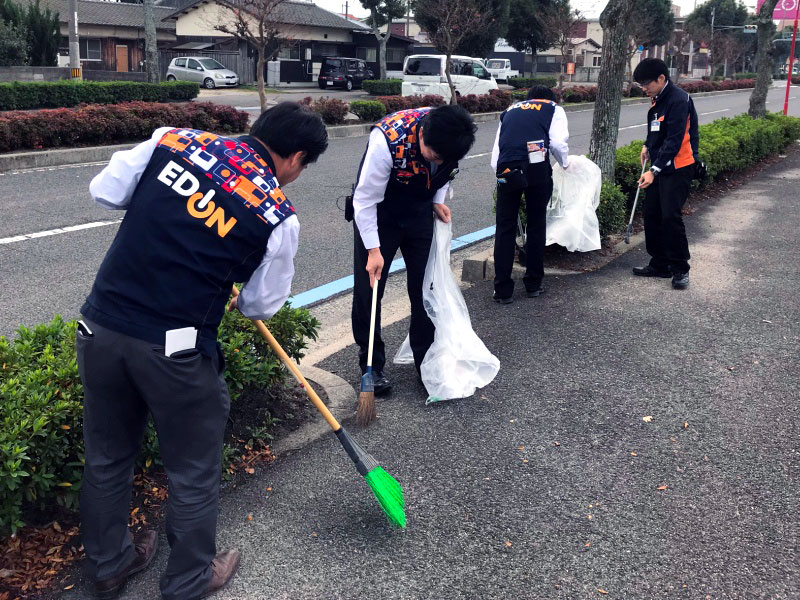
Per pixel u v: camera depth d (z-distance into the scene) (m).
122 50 38.59
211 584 2.56
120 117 13.62
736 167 11.31
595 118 7.53
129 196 2.33
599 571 2.69
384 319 5.29
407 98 20.97
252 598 2.55
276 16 32.03
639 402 3.98
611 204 6.85
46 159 12.06
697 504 3.09
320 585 2.62
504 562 2.74
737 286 5.99
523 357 4.57
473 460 3.42
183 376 2.27
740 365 4.46
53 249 7.01
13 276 6.18
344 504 3.09
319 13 40.28
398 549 2.81
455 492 3.17
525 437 3.62
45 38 26.92
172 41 40.00
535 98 5.31
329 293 5.98
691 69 67.88
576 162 6.02
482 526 2.95
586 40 62.06
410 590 2.60
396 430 3.69
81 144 13.20
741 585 2.62
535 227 5.47
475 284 6.09
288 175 2.48
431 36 29.95
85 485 2.46
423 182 3.75
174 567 2.46
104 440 2.42
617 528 2.93
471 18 28.95
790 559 2.75
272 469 3.33
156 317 2.23
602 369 4.39
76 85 20.30
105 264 2.30
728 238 7.65
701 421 3.78
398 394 4.10
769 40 14.92
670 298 5.68
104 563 2.50
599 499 3.12
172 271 2.23
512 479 3.27
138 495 3.03
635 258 6.80
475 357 4.16
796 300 5.65
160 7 41.44
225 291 2.33
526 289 5.70
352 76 35.97
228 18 36.09
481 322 5.17
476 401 3.99
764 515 3.02
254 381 3.45
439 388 3.99
